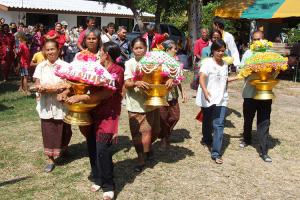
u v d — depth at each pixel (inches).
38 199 194.9
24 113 362.3
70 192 202.7
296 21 832.9
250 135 279.1
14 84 528.7
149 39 381.4
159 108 233.0
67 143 237.5
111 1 874.1
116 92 188.1
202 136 290.5
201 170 235.6
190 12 702.5
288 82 593.0
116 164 241.1
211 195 204.7
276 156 265.1
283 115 379.9
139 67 205.8
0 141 279.6
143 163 231.3
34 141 281.0
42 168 233.6
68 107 187.2
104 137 186.1
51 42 222.8
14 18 1059.9
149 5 1007.0
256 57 239.9
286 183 222.7
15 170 230.4
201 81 237.1
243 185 217.6
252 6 668.1
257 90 245.8
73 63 181.6
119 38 404.2
